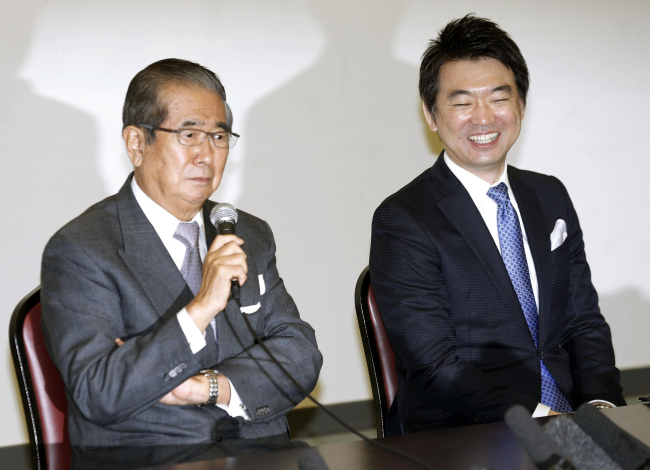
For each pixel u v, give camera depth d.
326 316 3.93
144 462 1.82
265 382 2.03
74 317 1.92
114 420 1.85
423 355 2.30
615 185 4.34
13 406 3.42
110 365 1.84
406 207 2.46
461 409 2.27
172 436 1.93
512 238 2.48
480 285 2.39
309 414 3.95
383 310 2.40
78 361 1.86
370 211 3.95
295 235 3.82
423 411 2.38
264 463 1.45
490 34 2.43
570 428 1.29
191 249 2.12
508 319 2.39
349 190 3.89
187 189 2.04
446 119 2.45
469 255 2.40
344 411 4.00
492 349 2.38
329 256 3.90
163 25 3.48
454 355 2.31
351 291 3.96
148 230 2.05
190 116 2.03
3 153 3.31
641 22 4.30
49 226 3.40
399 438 1.60
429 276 2.38
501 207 2.50
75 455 1.92
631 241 4.40
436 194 2.50
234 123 3.65
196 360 1.89
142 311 1.99
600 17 4.23
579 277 2.63
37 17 3.31
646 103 4.36
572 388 2.48
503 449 1.52
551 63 4.16
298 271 3.85
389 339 2.40
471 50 2.40
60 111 3.37
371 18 3.82
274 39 3.67
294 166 3.78
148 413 1.93
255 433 2.01
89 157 3.44
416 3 3.89
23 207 3.36
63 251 1.97
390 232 2.44
